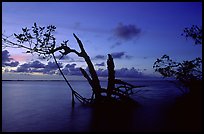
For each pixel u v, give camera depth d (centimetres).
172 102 3011
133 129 1570
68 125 1722
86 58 2308
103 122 1809
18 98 4206
